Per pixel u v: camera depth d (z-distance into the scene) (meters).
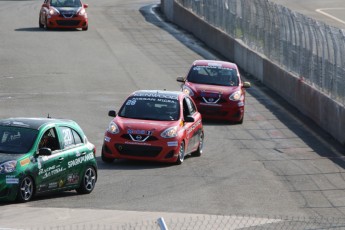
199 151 71.94
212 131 83.50
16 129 51.81
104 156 66.25
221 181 61.28
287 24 104.31
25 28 147.88
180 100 69.88
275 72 107.50
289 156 73.19
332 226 46.12
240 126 87.19
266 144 78.44
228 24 133.38
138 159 65.75
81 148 54.81
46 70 113.19
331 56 86.12
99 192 55.72
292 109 97.62
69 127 54.56
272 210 52.09
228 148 75.62
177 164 66.75
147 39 143.62
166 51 133.50
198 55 131.88
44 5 147.75
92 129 80.44
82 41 136.75
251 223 46.34
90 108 91.06
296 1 193.88
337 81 83.88
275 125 88.38
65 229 42.72
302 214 51.12
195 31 149.50
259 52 117.69
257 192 57.94
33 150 50.66
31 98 95.56
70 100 95.12
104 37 142.12
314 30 92.44
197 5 151.12
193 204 52.75
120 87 104.25
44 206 49.66
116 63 120.56
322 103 87.31
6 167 48.88
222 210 51.22
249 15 123.19
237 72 92.50
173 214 48.81
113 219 46.50
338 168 68.69
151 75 113.31
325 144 79.88
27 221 44.94
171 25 160.88
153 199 53.84
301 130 86.31
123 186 57.91
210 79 91.25
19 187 49.34
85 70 114.31
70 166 53.44
